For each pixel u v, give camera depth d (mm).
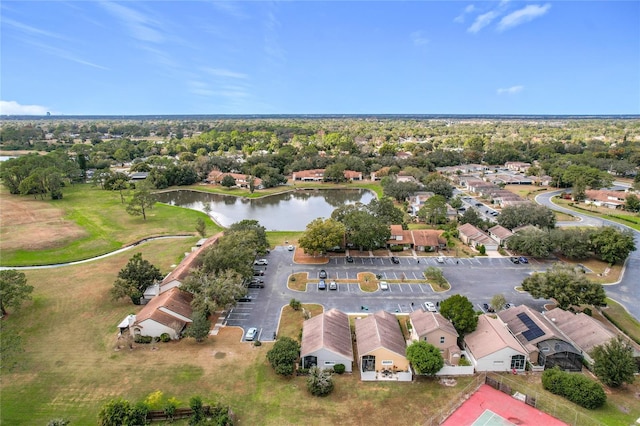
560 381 54000
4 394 54469
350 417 50156
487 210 154750
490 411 51312
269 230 134625
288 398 53438
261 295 82625
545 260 102000
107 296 82812
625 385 56469
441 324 63281
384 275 92375
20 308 77438
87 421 49750
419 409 51562
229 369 59406
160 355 62938
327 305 78438
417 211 145625
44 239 118188
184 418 49812
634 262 100688
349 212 116562
